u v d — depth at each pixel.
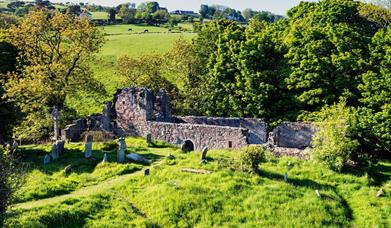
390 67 49.97
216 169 33.94
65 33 54.38
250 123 49.75
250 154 33.97
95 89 56.91
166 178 32.56
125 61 64.12
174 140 46.81
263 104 52.78
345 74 51.09
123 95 49.28
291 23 63.00
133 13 148.75
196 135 45.91
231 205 29.31
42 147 42.72
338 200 31.00
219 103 55.94
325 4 59.94
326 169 36.00
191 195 29.72
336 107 44.34
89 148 38.22
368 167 37.12
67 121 51.28
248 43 55.84
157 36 112.00
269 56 56.16
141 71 63.34
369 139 44.91
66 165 36.53
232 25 63.62
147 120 48.28
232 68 56.16
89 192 30.73
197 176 32.50
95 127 49.91
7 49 56.53
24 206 28.09
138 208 29.19
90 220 26.95
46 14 56.22
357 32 54.09
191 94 58.34
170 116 52.34
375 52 51.25
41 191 30.75
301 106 51.84
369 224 28.75
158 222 27.73
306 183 33.25
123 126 49.56
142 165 36.41
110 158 37.78
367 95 48.31
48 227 25.78
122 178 33.78
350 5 59.16
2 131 47.00
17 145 41.62
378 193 32.19
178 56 61.69
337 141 36.50
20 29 55.47
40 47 55.78
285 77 53.19
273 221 27.97
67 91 53.09
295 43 55.00
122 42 104.00
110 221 27.00
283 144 47.81
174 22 141.62
